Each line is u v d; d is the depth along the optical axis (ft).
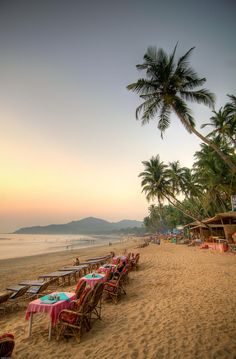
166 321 15.39
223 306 17.48
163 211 228.22
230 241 61.98
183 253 59.77
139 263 45.68
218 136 83.05
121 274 22.71
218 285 24.12
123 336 13.58
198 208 139.03
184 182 108.78
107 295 22.41
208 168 83.56
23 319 17.67
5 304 21.35
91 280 22.03
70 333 13.69
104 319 16.52
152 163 101.19
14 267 58.80
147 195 102.27
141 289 24.85
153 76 51.72
